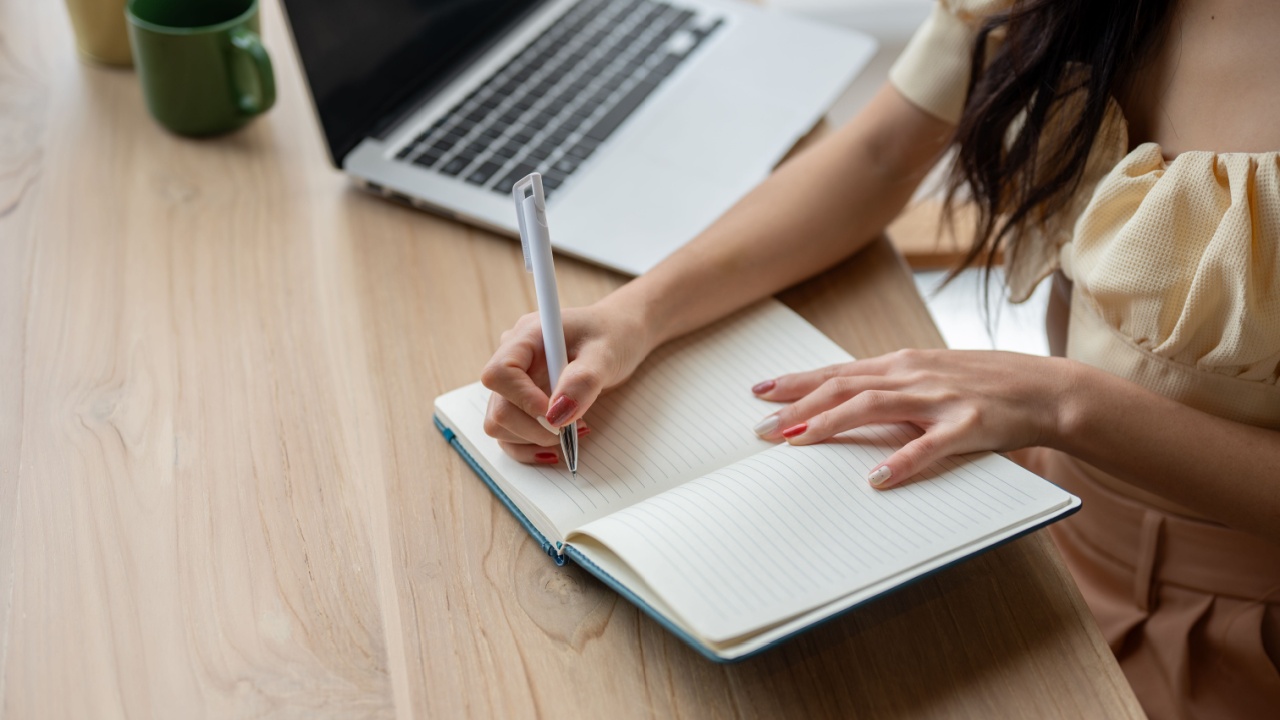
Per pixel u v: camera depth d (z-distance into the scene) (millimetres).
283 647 612
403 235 914
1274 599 831
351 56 940
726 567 597
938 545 624
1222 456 719
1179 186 700
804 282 905
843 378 735
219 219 914
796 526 628
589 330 737
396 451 729
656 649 623
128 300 831
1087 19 773
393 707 588
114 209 914
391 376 786
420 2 1011
